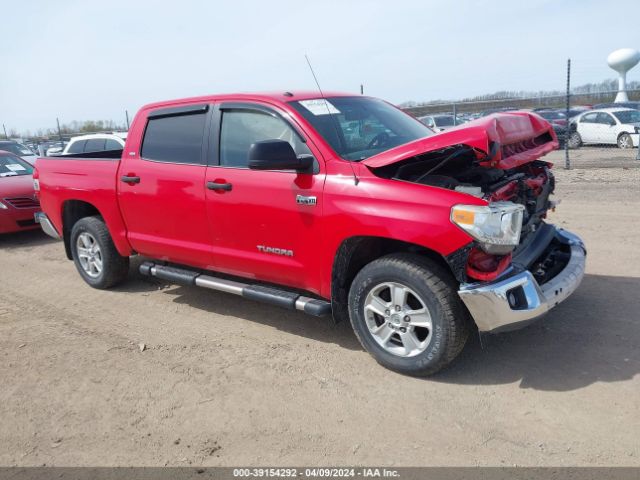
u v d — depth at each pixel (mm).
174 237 5074
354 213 3793
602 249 6477
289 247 4242
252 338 4660
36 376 4172
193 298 5711
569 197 9711
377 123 4703
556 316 4680
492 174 4051
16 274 7082
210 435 3330
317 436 3262
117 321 5188
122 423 3506
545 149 4418
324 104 4527
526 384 3680
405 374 3889
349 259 4039
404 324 3791
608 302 4902
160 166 5043
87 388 3961
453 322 3586
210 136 4711
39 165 6379
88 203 6082
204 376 4047
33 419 3602
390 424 3338
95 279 6070
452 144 3471
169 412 3604
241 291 4598
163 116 5105
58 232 6398
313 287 4227
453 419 3348
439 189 3586
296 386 3838
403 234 3607
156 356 4410
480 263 3510
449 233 3465
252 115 4492
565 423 3230
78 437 3381
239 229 4504
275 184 4219
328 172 3984
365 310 3965
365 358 4199
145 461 3117
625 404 3377
